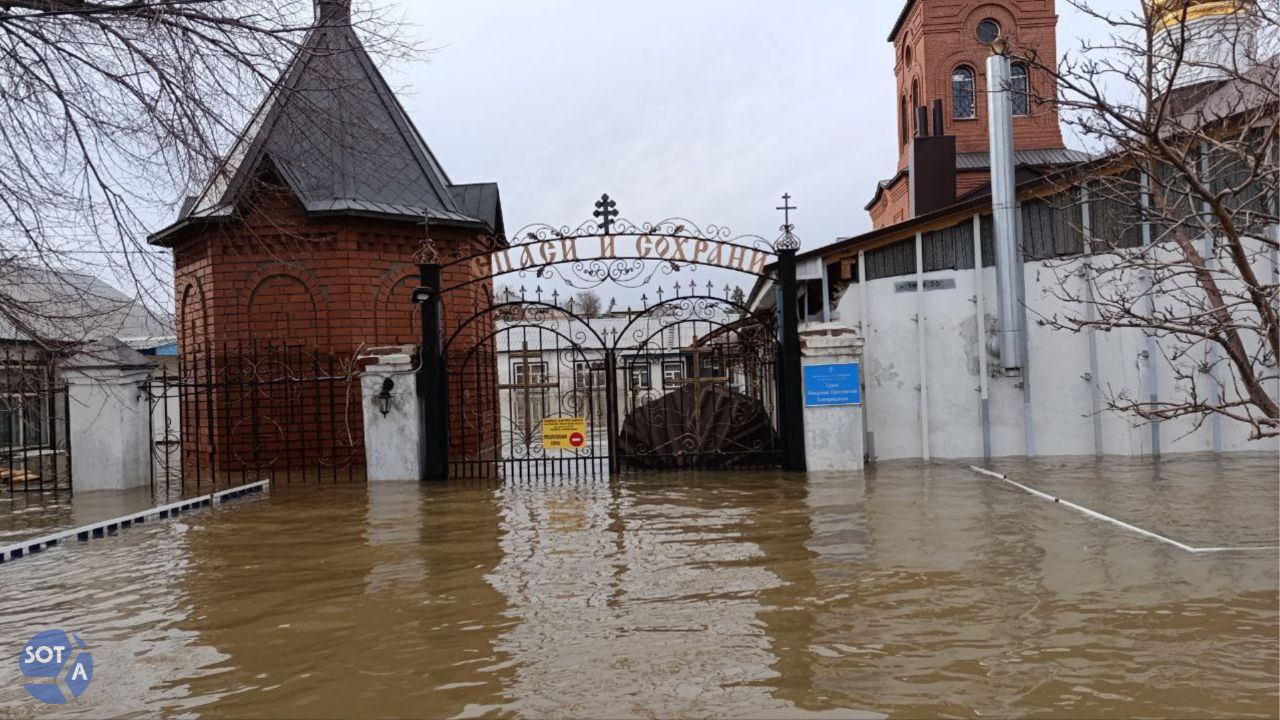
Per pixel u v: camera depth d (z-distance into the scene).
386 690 4.44
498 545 8.05
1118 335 13.04
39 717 4.25
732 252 12.91
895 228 13.45
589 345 21.81
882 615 5.41
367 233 15.48
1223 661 4.42
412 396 13.06
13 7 9.26
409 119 17.70
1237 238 5.74
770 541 7.79
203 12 9.58
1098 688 4.13
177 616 6.00
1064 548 7.04
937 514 8.79
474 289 17.14
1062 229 13.30
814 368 12.60
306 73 10.67
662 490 11.32
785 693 4.20
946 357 13.52
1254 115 6.20
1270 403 6.01
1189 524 7.77
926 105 33.06
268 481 13.19
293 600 6.30
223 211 14.45
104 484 13.28
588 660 4.78
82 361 13.02
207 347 15.45
